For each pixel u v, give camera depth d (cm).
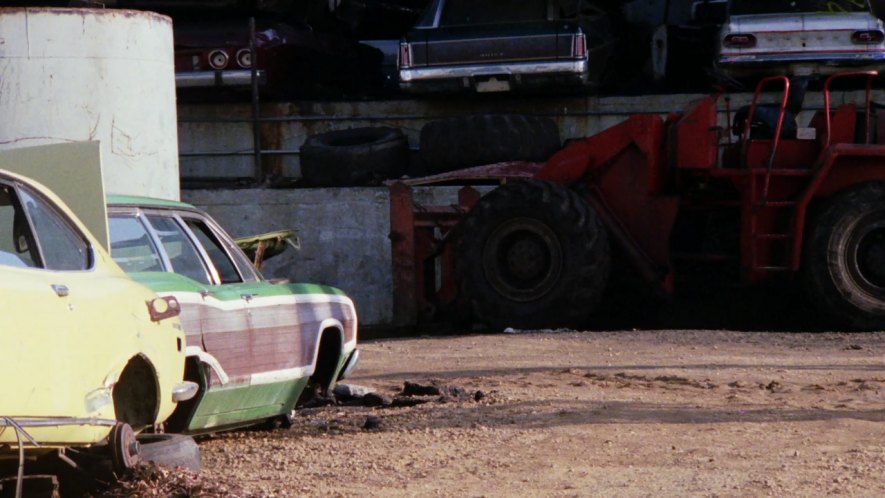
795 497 920
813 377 1553
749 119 2205
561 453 1102
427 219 2411
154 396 951
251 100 3155
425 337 2203
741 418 1247
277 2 3128
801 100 2267
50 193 899
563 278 2222
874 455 1059
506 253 2269
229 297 1113
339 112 3158
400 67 2992
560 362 1755
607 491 954
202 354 1060
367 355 1923
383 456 1112
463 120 2780
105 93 1922
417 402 1422
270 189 2862
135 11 1956
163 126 2016
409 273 2369
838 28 2775
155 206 1138
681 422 1230
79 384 832
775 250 2200
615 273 2352
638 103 3077
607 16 3191
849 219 2128
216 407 1104
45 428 797
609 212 2298
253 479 1026
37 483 862
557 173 2323
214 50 2988
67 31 1898
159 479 897
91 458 888
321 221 2838
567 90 3011
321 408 1421
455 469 1050
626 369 1658
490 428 1233
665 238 2267
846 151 2123
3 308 771
